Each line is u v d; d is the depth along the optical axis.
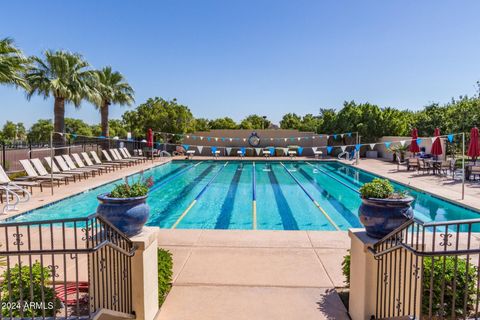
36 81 14.62
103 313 2.63
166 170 17.89
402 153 19.48
